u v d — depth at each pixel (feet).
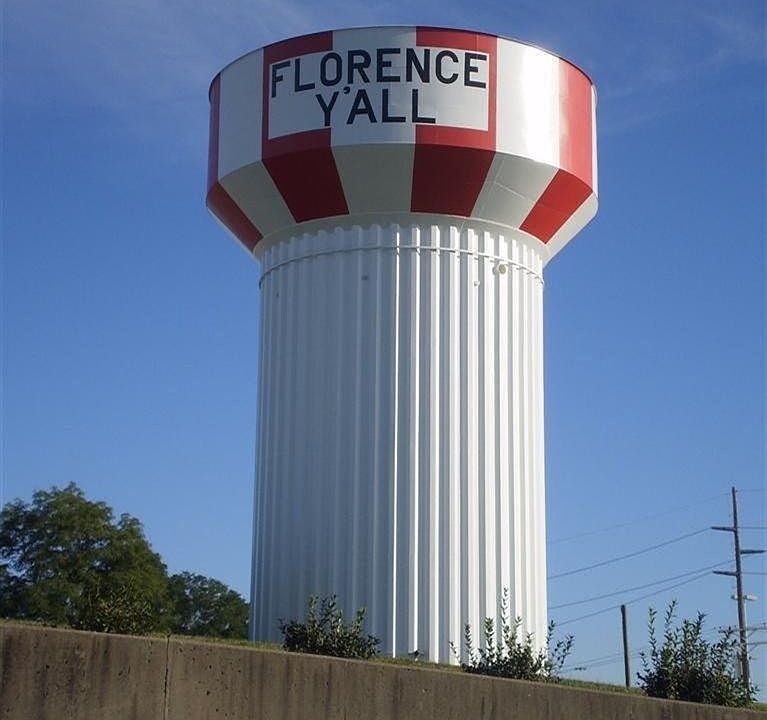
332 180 78.43
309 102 78.74
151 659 49.60
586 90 84.64
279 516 78.48
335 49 78.84
